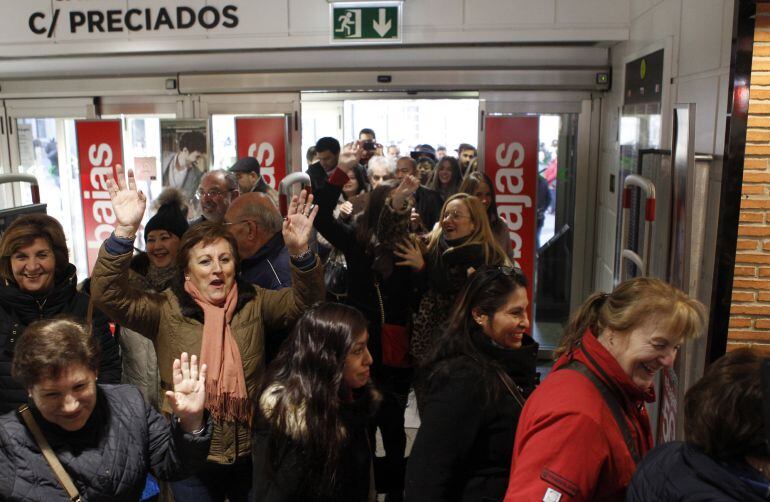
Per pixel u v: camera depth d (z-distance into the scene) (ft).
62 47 20.67
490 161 19.97
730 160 10.50
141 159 22.03
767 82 10.32
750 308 10.96
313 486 6.52
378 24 19.36
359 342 6.84
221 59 21.31
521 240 20.15
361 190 20.04
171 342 8.40
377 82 20.57
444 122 29.96
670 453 4.94
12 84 22.40
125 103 22.15
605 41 18.60
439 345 6.80
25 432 6.15
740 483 4.40
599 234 20.44
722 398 4.54
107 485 6.31
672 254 10.64
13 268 8.77
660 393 11.02
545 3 18.61
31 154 23.40
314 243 16.55
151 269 11.34
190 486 8.38
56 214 24.23
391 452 10.50
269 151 21.33
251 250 10.96
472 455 6.42
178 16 20.08
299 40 19.83
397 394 10.68
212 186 16.53
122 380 10.55
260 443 6.84
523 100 20.21
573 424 5.39
